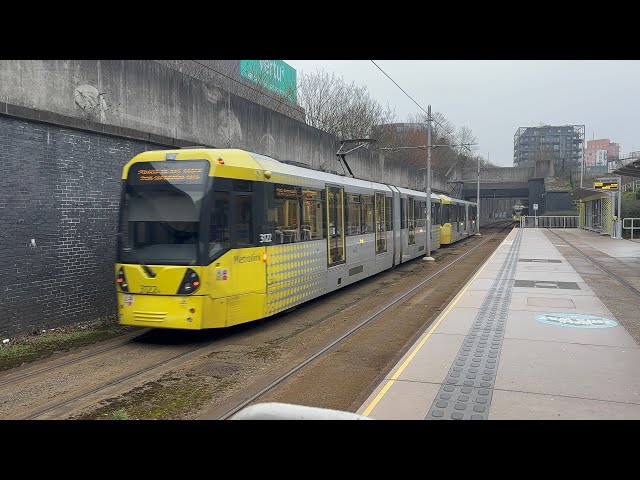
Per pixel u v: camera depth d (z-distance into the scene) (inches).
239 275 391.9
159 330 423.8
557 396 217.2
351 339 384.5
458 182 2564.0
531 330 335.3
